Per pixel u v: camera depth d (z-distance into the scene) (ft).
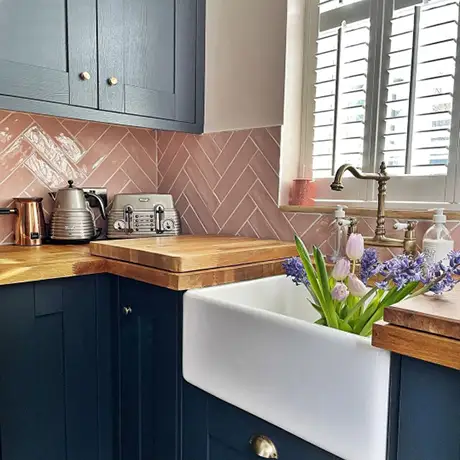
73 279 4.26
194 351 3.49
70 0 4.62
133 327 4.26
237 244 4.61
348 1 4.86
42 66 4.47
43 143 5.62
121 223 5.66
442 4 4.11
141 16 5.23
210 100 5.92
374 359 2.30
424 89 4.27
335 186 3.49
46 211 5.67
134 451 4.42
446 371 2.08
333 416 2.50
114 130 6.26
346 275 2.91
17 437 4.03
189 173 6.28
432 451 2.15
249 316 2.97
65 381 4.29
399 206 4.44
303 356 2.64
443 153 4.19
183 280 3.63
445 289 2.61
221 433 3.39
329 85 5.08
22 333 3.97
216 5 5.76
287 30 5.09
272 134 5.25
